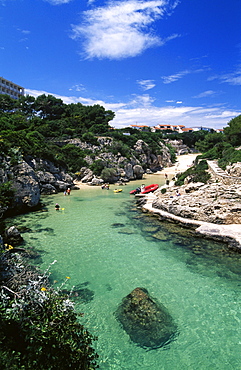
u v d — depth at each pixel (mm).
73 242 18875
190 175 37125
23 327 6262
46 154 49906
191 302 11359
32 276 9734
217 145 55719
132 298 11180
